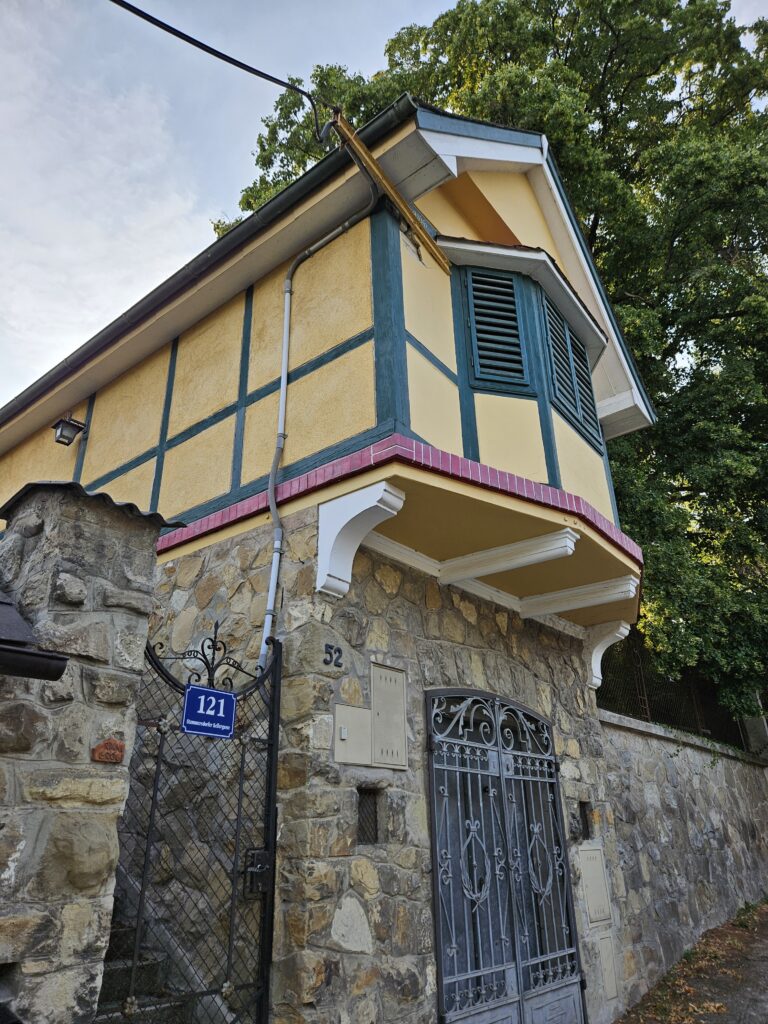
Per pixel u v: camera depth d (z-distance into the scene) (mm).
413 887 4234
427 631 5059
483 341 5559
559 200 6781
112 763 2678
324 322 5145
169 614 5277
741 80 12703
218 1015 3736
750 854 10281
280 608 4449
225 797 4207
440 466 4242
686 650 8430
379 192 4988
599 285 7270
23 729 2467
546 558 4930
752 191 10367
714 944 7570
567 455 5699
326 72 12484
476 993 4398
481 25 11625
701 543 10703
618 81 12547
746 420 11211
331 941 3639
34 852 2389
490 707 5367
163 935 4227
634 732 7949
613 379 7672
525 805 5422
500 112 10453
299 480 4641
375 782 4227
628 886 6594
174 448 6086
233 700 3795
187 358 6387
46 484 2838
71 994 2348
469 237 6301
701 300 10727
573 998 5176
